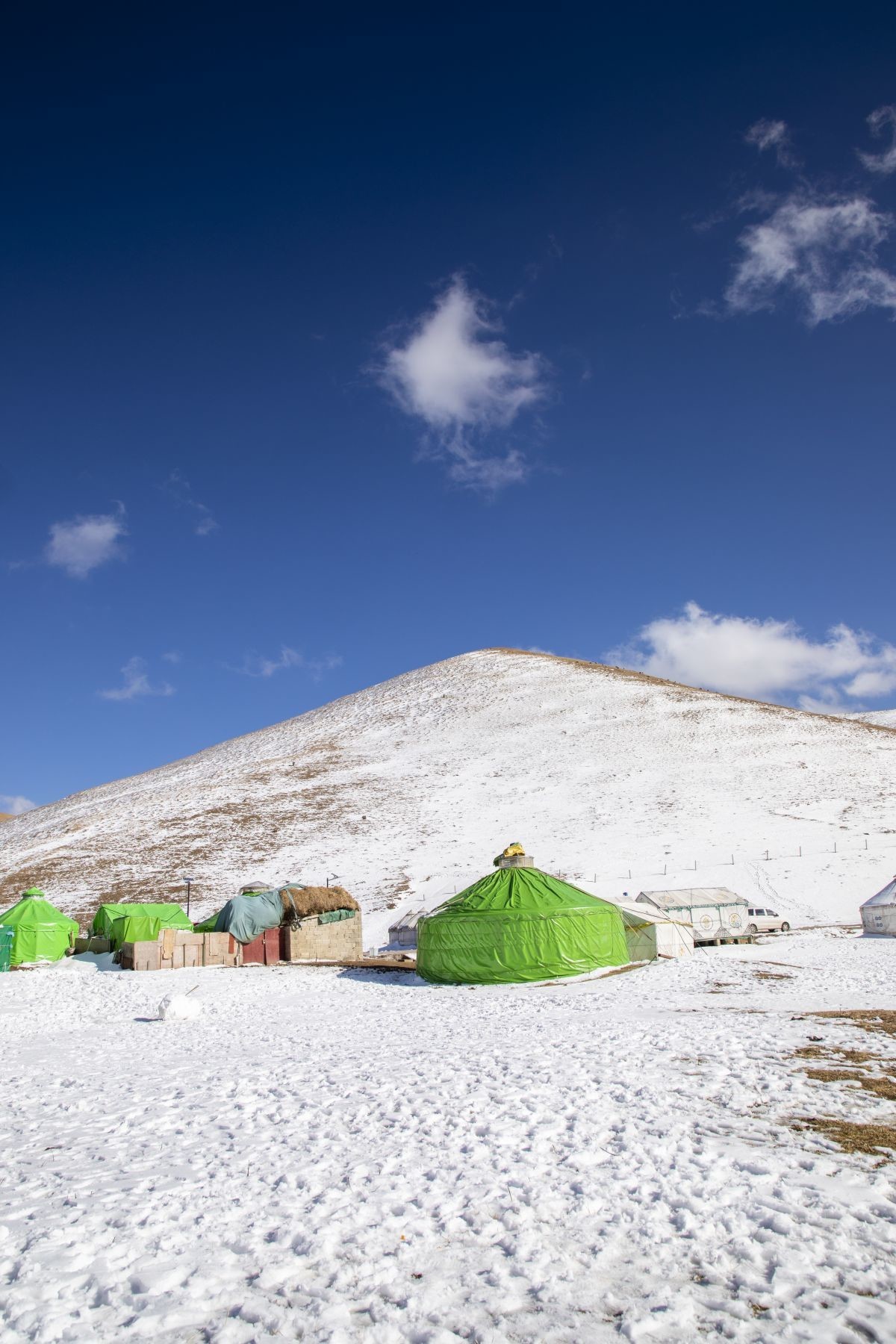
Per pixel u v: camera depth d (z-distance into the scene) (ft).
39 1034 63.87
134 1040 57.52
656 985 76.18
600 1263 17.07
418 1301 15.58
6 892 181.88
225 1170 23.99
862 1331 14.26
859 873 157.17
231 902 125.70
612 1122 26.81
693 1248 17.56
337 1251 17.97
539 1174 22.29
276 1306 15.60
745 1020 49.16
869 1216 18.85
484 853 184.65
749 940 127.95
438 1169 23.00
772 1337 14.08
